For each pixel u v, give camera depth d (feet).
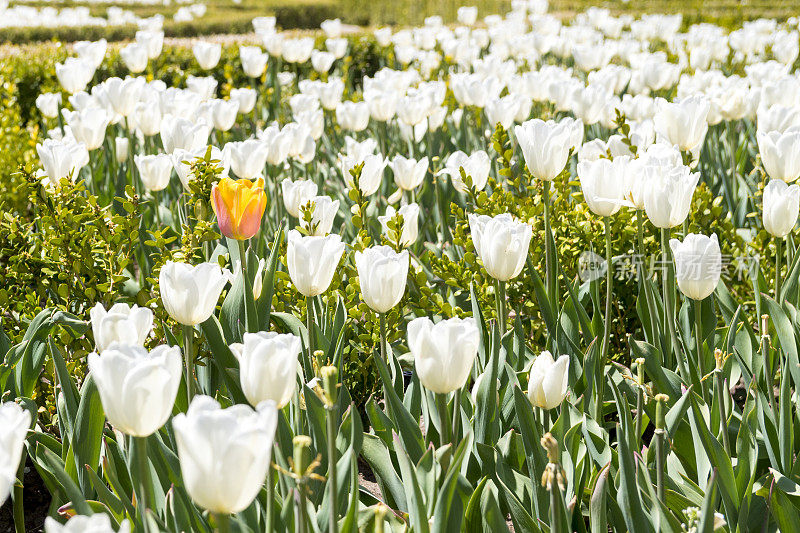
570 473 8.95
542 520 8.75
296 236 9.13
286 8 88.53
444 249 16.63
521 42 30.40
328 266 9.08
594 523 7.84
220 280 8.09
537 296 12.05
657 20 39.24
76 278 13.25
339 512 8.23
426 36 34.01
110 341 7.63
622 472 7.91
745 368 11.42
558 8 78.84
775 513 8.55
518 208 14.43
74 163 14.25
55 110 23.07
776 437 10.05
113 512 8.00
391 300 8.87
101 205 18.89
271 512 7.01
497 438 10.04
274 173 16.69
